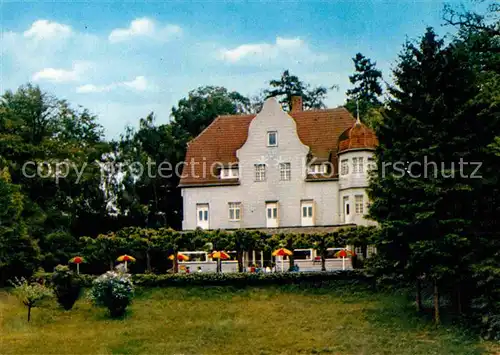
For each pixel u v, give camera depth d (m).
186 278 51.41
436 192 39.25
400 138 42.03
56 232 63.09
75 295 47.28
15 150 64.19
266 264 62.16
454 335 38.03
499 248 38.53
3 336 40.22
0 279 57.94
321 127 68.19
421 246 38.94
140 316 45.19
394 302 45.59
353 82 95.50
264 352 36.22
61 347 37.47
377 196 42.53
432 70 41.34
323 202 64.56
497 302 37.09
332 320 42.19
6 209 56.25
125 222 74.38
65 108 84.69
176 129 82.56
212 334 39.84
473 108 40.22
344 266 59.97
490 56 46.97
